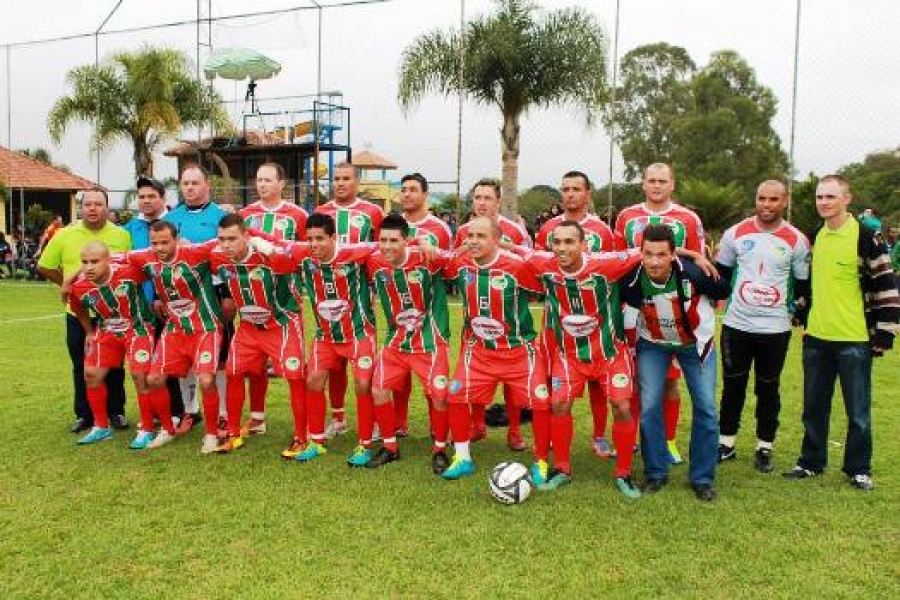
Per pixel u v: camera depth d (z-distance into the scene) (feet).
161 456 18.04
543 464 16.26
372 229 20.65
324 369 17.87
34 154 111.45
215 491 15.55
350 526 13.67
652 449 15.72
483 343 16.65
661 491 15.65
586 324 15.70
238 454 18.26
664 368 15.74
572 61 49.42
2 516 14.12
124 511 14.40
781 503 14.89
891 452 18.19
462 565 12.09
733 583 11.51
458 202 43.29
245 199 62.59
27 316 43.27
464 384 16.62
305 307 43.50
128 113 69.92
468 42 50.03
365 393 17.49
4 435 19.71
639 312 15.46
